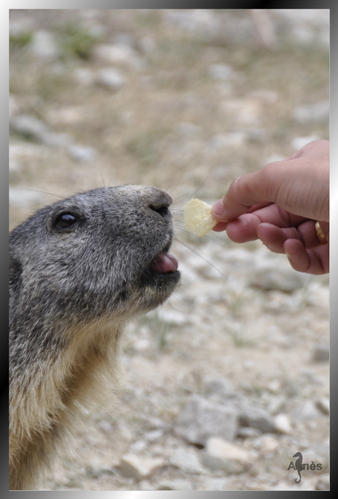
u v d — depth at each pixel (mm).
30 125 1564
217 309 1058
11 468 740
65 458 834
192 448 861
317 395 915
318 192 709
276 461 838
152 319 1029
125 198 739
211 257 1178
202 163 1488
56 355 736
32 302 735
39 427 749
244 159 1502
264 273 1104
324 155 728
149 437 869
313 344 1000
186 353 981
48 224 744
